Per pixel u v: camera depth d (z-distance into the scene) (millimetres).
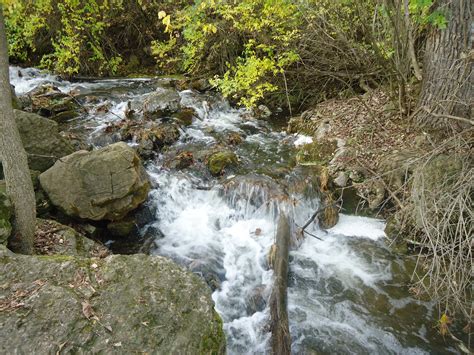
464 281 3965
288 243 4965
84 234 4863
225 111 9070
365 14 7023
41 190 4973
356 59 8008
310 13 7816
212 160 6492
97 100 9000
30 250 3834
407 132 6477
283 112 9047
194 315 2791
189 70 10711
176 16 10508
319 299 4422
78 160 4969
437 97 5988
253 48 9234
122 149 5086
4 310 2611
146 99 8305
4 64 3385
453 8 5531
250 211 5711
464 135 5277
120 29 11586
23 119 5391
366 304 4332
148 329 2621
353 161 6277
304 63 8648
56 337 2473
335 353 3803
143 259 3197
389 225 5215
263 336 3953
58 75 10859
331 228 5477
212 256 5016
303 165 6625
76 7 10797
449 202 4059
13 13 10930
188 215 5766
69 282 2895
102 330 2562
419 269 4648
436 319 4074
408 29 6164
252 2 8172
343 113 7742
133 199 5074
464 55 5352
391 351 3811
